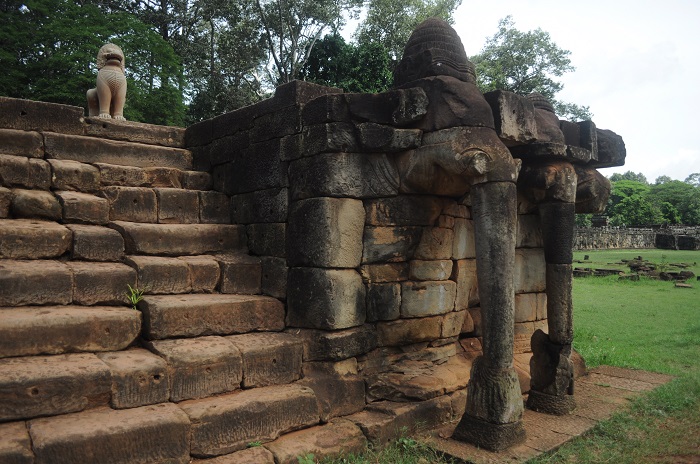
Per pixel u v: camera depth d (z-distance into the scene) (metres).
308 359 4.61
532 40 34.12
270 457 3.65
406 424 4.52
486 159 4.22
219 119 6.28
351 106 4.68
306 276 4.73
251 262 5.21
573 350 7.07
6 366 3.26
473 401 4.26
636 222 63.47
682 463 4.08
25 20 19.11
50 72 17.89
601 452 4.29
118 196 5.31
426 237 5.21
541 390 5.31
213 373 3.93
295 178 5.00
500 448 4.09
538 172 5.34
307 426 4.16
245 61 26.42
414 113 4.61
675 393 5.87
